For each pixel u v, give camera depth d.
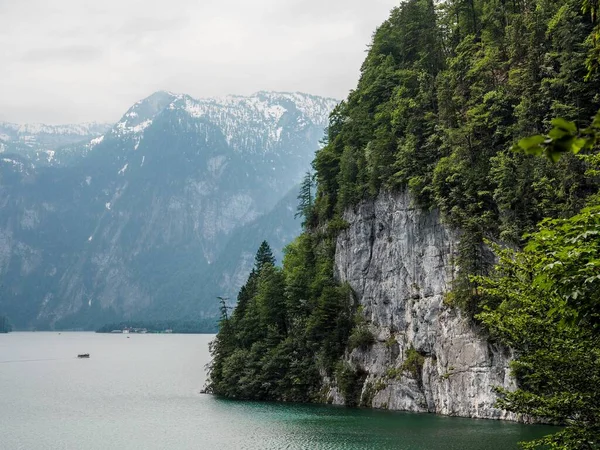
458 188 95.00
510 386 84.12
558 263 19.98
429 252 101.50
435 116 107.06
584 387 24.83
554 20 89.88
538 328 25.58
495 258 89.94
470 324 90.75
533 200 85.62
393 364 104.62
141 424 94.31
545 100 89.62
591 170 26.59
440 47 119.62
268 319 131.62
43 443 79.75
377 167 114.31
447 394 93.19
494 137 96.81
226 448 73.69
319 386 116.31
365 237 117.19
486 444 67.56
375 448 68.75
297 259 140.00
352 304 117.19
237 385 128.00
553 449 25.86
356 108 131.75
